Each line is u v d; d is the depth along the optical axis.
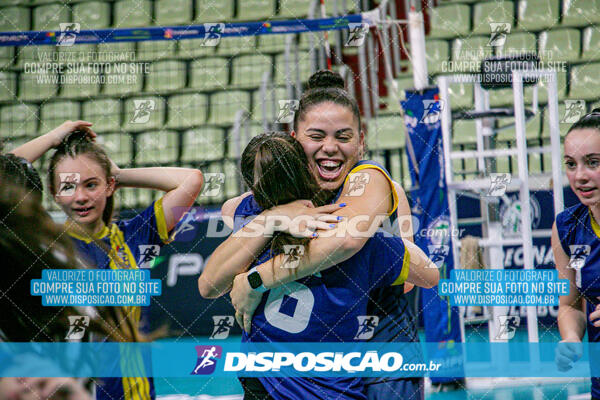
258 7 4.91
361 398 1.39
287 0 4.93
